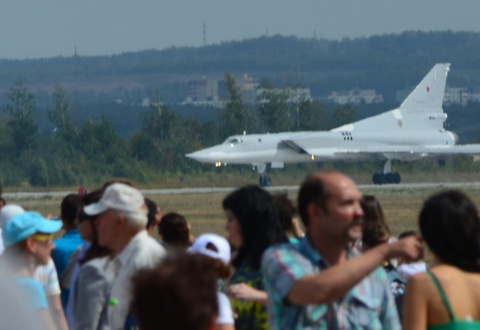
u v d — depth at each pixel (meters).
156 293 16.33
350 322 25.48
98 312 29.22
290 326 25.41
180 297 16.28
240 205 30.27
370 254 23.88
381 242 37.78
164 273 16.50
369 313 25.72
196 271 16.64
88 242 35.53
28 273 31.44
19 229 30.88
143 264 28.83
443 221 24.31
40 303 28.78
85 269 29.56
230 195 31.00
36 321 15.39
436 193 25.38
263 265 25.83
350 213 25.09
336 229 25.27
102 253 30.52
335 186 25.20
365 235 37.69
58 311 35.38
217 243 30.77
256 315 30.27
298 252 25.81
